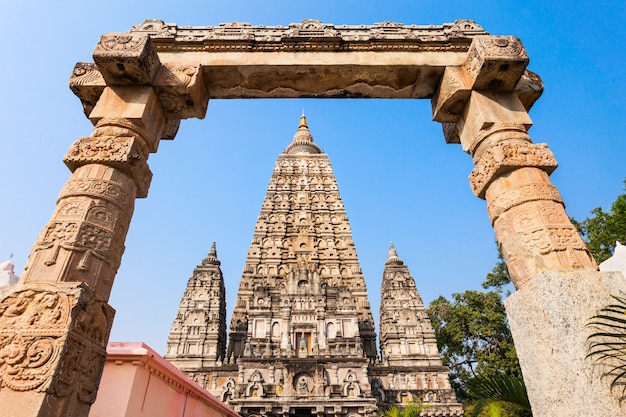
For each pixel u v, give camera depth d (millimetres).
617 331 5707
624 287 6062
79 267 6043
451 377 50750
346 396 38438
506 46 7992
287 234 56125
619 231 30781
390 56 8711
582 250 6555
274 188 61062
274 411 37531
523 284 6590
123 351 11242
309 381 39312
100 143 7238
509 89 8406
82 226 6355
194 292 49562
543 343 5934
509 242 7055
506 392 7855
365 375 39781
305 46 8695
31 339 5230
